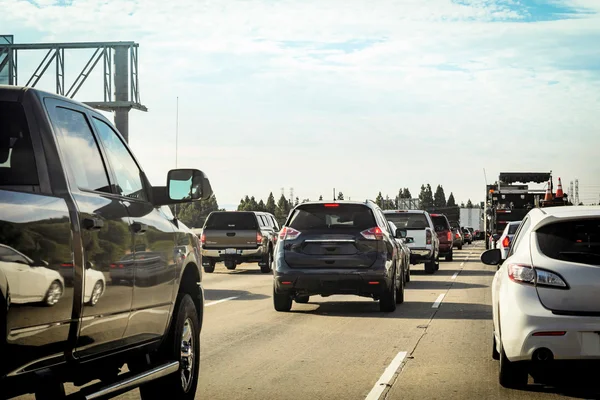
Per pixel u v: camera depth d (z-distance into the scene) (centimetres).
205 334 1470
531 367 1108
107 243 640
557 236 916
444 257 5116
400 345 1331
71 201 593
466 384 1000
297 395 943
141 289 722
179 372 828
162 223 812
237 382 1020
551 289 889
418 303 2064
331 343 1355
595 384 993
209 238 3528
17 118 601
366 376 1057
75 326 577
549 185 3859
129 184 773
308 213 1833
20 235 496
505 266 976
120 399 919
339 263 1778
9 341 484
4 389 490
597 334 871
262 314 1808
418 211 3462
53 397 570
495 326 1048
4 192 503
